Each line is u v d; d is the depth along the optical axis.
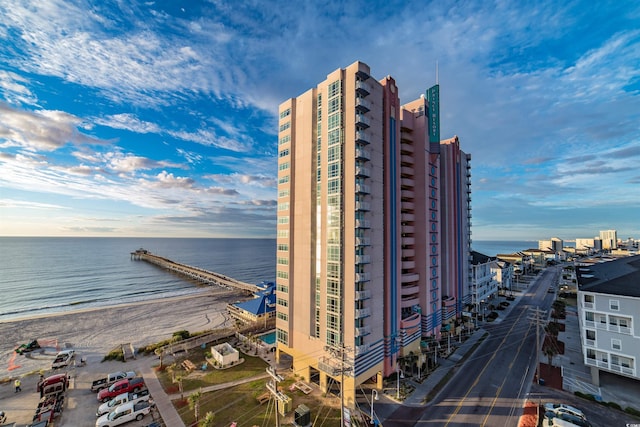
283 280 49.97
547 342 60.22
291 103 49.91
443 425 34.53
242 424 34.31
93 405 38.88
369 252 42.28
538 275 143.38
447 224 68.62
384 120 46.88
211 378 45.56
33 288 128.38
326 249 42.72
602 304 42.56
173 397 40.25
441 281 67.62
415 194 58.03
